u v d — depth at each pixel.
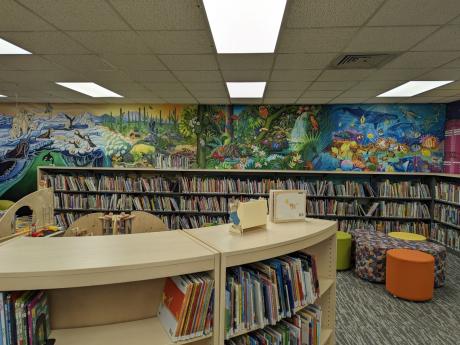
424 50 2.93
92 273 1.08
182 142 6.12
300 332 1.63
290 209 2.00
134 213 2.61
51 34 2.65
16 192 6.20
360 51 2.96
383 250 3.90
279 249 1.48
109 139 6.14
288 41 2.73
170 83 4.30
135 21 2.39
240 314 1.33
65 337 1.28
